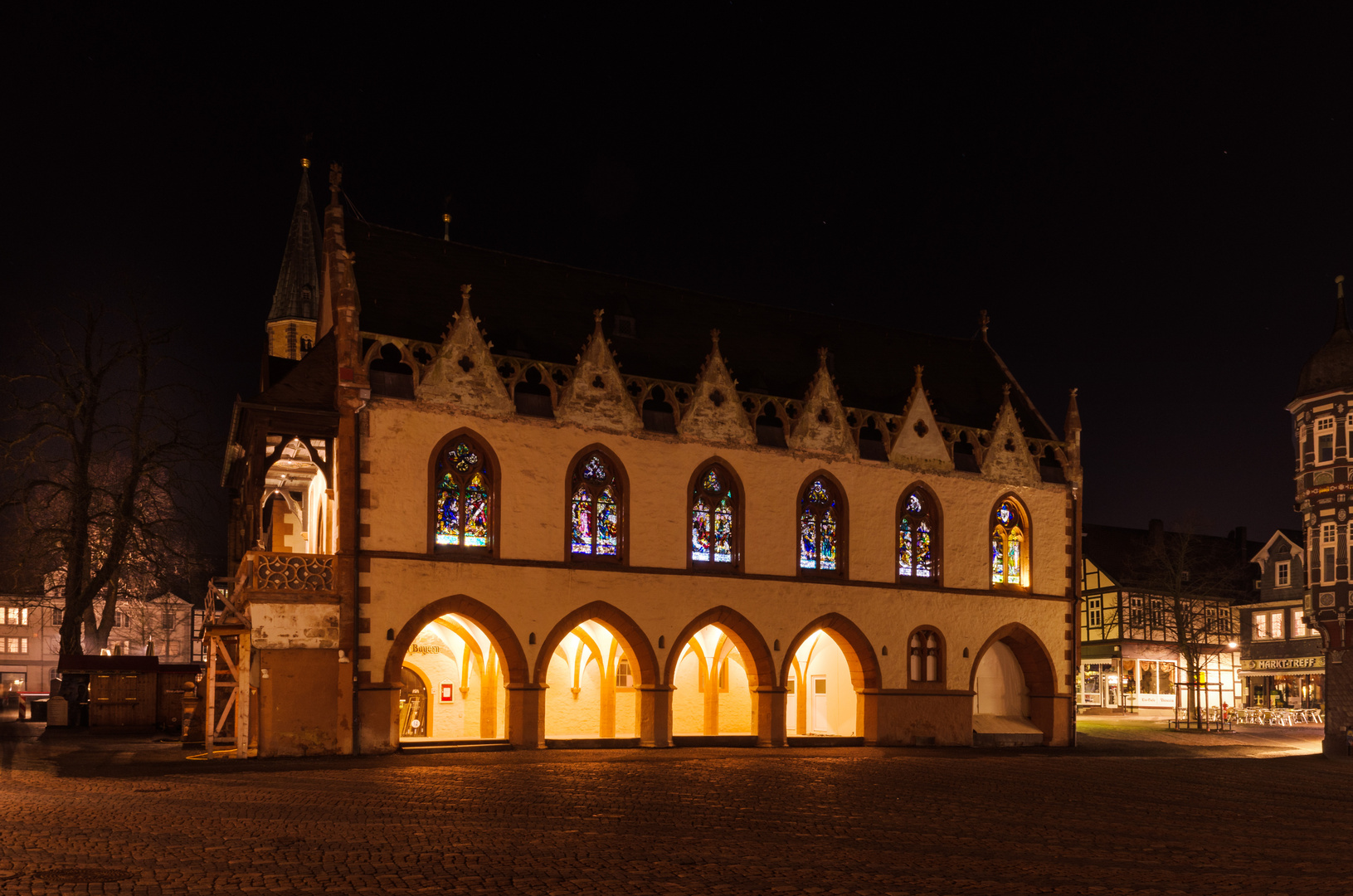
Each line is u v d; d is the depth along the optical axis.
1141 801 19.77
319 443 31.97
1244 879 12.15
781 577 33.34
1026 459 38.22
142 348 42.81
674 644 31.59
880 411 36.25
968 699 35.94
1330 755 35.22
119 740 32.81
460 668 32.50
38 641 80.44
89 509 42.75
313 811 16.12
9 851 12.31
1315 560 37.69
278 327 54.06
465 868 11.73
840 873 11.91
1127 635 67.25
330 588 27.44
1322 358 38.28
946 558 36.16
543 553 30.09
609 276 35.97
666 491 32.03
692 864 12.19
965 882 11.59
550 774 22.22
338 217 30.92
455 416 29.39
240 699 26.41
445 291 31.91
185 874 11.15
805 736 34.91
